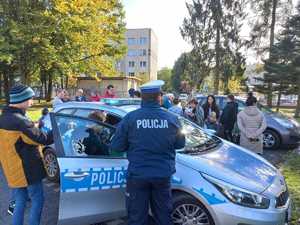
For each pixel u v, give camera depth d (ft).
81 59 91.91
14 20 71.05
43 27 67.67
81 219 12.96
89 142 13.80
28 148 12.42
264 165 14.69
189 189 12.34
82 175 12.87
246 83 115.03
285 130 32.27
